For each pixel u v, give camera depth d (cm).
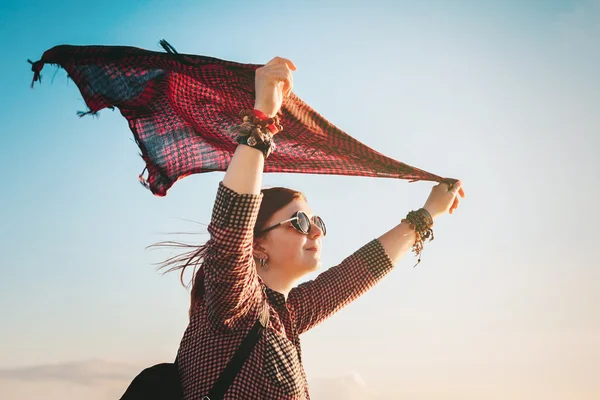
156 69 305
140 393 299
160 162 335
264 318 306
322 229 354
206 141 334
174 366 306
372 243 400
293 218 338
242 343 298
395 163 362
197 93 309
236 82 298
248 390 295
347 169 360
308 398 325
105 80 306
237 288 284
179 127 330
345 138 335
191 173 343
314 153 346
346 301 376
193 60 286
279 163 352
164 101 320
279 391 300
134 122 323
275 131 283
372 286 387
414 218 413
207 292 290
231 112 315
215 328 296
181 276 340
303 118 323
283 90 286
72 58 294
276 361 303
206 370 295
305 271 341
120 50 288
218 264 279
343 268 385
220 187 276
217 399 289
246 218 274
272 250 340
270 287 339
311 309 365
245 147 277
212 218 278
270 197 348
